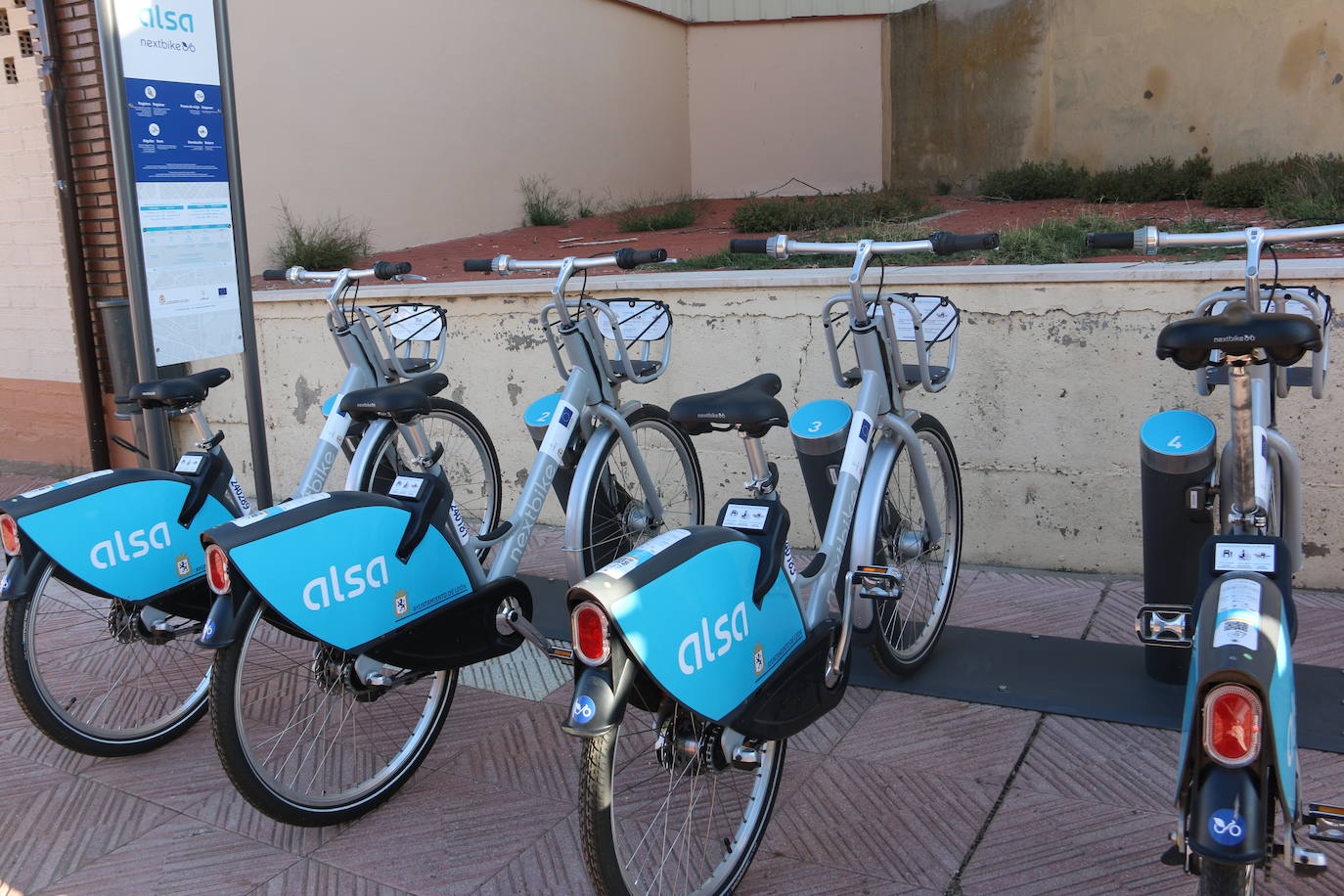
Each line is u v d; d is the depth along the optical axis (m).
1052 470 3.93
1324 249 4.15
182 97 3.82
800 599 2.36
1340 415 3.51
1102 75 10.48
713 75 14.59
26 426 6.58
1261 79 9.36
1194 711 1.55
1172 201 9.04
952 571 3.38
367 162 9.05
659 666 1.93
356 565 2.51
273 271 3.87
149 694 3.25
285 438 5.41
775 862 2.41
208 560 2.35
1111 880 2.27
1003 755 2.78
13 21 5.98
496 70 10.66
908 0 13.84
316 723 3.10
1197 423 2.81
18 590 2.74
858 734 2.93
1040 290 3.81
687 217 10.16
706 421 2.47
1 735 3.16
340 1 8.70
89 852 2.57
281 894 2.38
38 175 6.11
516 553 3.03
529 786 2.78
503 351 4.79
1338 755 2.65
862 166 14.20
